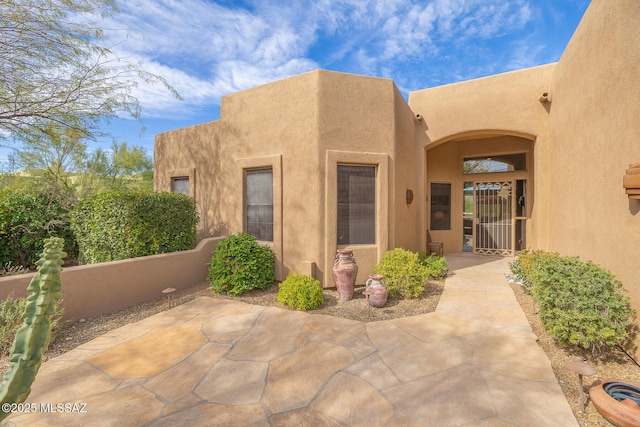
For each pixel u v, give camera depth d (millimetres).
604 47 4660
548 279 4051
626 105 4027
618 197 4207
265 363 3760
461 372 3527
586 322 3578
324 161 6742
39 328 1327
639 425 2488
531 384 3281
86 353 4070
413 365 3691
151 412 2873
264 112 7527
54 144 7930
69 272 5098
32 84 6215
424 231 10117
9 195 7125
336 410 2902
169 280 6715
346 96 6941
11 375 1225
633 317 3801
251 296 6535
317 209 6727
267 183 7617
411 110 9641
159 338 4496
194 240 8008
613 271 4320
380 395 3117
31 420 2750
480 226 11977
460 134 9625
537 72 8477
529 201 10875
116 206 6391
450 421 2725
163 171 11305
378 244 7211
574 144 6047
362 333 4613
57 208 7621
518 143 11008
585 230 5375
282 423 2729
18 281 4699
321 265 6777
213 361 3818
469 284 7453
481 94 9172
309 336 4512
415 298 6340
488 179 11719
